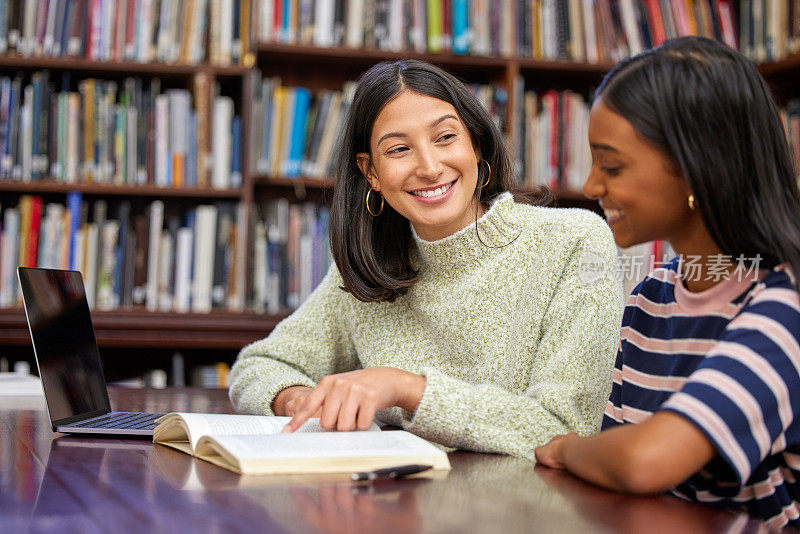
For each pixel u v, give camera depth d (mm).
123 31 2654
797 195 836
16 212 2635
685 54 825
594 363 1209
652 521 695
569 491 810
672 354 933
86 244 2652
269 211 2816
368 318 1446
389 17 2730
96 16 2645
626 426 820
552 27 2770
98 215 2666
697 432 748
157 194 2709
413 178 1271
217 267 2672
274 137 2723
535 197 1552
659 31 2771
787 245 793
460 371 1369
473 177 1301
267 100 2711
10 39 2619
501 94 2760
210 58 2688
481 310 1328
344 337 1538
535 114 2750
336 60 2838
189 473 891
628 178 828
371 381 1081
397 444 958
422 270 1400
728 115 799
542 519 697
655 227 851
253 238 2705
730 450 743
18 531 659
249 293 2682
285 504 743
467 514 711
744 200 801
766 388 754
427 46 2738
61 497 778
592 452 843
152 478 863
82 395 1311
